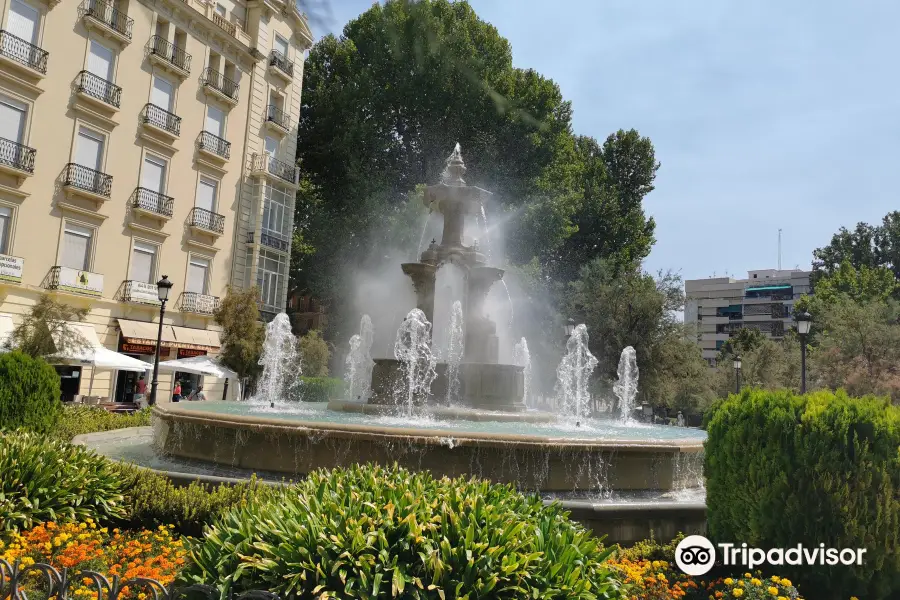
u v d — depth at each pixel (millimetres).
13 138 21656
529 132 35312
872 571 4926
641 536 6535
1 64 21047
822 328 42188
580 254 40969
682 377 35688
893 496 5051
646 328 35125
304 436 7484
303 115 38344
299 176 36031
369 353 33312
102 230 24359
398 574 3371
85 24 23781
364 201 33656
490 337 12625
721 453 5828
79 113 23594
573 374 34031
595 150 46406
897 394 27719
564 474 7426
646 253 45625
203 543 4059
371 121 35656
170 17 27297
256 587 3410
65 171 23047
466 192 13000
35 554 5082
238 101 30812
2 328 20859
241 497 6098
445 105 35156
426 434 7242
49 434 9664
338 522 3723
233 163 30562
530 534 3871
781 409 5492
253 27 31891
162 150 26891
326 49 38156
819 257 65500
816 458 5176
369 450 7355
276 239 32406
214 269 29391
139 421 14078
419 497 3961
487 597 3480
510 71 36719
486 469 7266
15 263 21375
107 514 6234
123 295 25094
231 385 29266
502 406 11789
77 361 20125
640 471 7801
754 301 96375
